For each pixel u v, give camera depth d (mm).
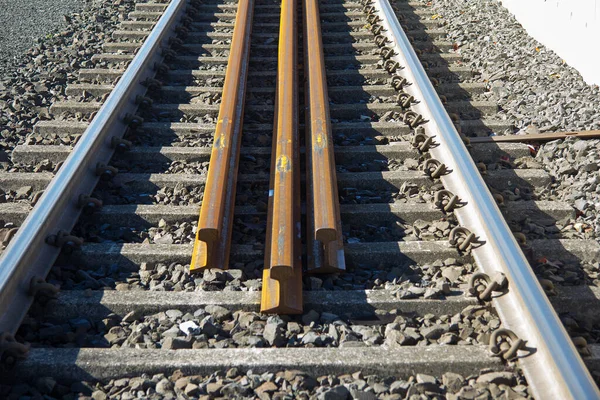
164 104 6445
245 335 3525
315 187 4332
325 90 6277
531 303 3391
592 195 4953
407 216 4637
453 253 4176
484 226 4105
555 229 4625
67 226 4336
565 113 6242
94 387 3207
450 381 3197
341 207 4711
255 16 9055
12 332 3416
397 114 6324
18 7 9258
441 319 3676
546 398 3033
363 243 4277
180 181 5070
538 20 8070
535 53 7711
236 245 4312
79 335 3539
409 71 6766
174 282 3961
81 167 4742
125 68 7305
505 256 3773
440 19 9117
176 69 7469
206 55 7883
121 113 5934
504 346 3340
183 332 3541
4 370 3225
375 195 5004
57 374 3244
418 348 3371
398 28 7832
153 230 4516
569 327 3674
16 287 3619
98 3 9516
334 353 3322
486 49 8008
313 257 4117
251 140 5855
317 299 3762
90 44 8086
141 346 3447
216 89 6848
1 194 4988
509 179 5223
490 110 6566
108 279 3986
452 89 7035
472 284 3791
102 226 4543
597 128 5926
